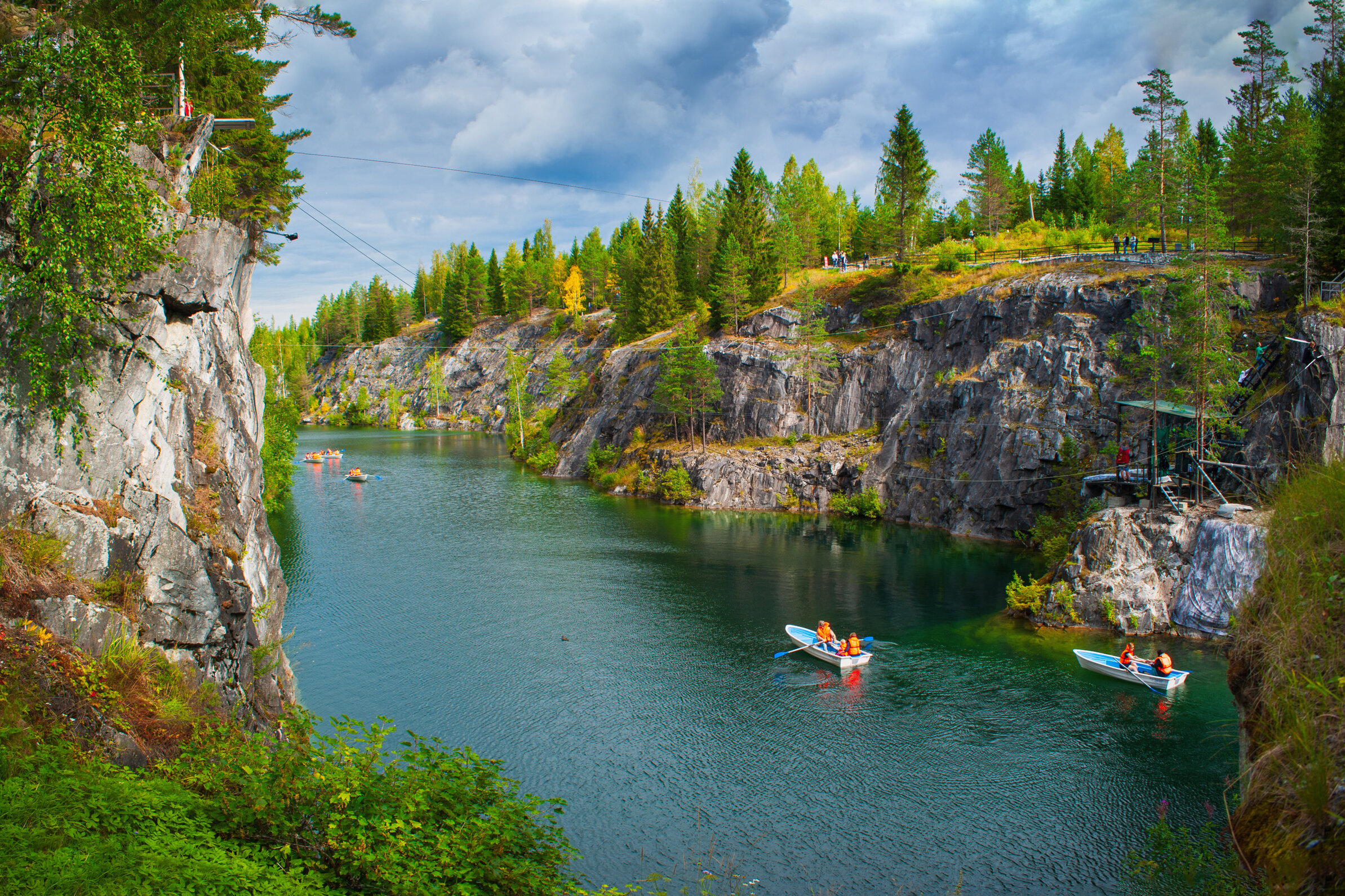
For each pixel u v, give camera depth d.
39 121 13.23
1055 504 49.50
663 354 80.62
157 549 15.18
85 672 12.00
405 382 166.38
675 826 19.45
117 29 15.95
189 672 14.89
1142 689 27.61
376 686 27.58
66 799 8.86
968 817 19.84
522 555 47.94
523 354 147.50
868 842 18.78
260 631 21.59
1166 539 34.34
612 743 23.69
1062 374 53.34
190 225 16.34
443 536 53.19
